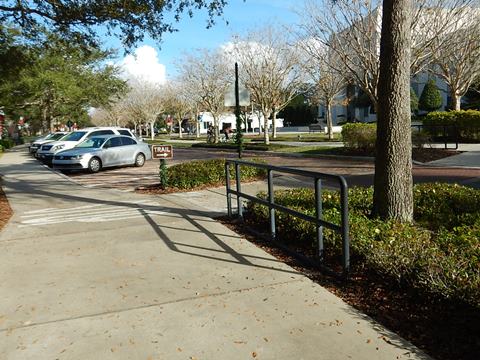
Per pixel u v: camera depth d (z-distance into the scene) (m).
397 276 4.07
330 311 3.84
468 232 4.63
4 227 7.62
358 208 6.50
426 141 17.84
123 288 4.55
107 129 22.84
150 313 3.93
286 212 5.52
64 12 10.88
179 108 55.16
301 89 33.38
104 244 6.29
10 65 14.64
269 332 3.51
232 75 33.72
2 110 43.59
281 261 5.28
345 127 19.53
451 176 12.12
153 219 7.84
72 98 38.28
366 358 3.08
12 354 3.30
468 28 18.36
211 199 10.06
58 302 4.25
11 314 4.01
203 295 4.29
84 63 38.25
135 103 57.22
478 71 23.31
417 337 3.35
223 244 6.08
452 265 3.74
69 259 5.62
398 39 5.50
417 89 52.62
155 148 11.71
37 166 20.67
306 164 17.08
